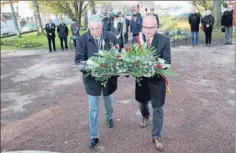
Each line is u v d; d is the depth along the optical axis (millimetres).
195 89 6434
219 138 4148
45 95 7012
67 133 4645
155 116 3793
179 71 8148
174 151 3855
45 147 4281
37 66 10898
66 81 8203
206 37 12578
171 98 5867
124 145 4070
